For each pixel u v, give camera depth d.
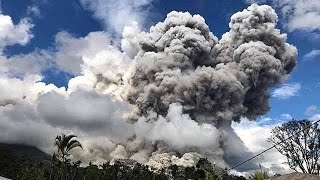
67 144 35.34
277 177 14.34
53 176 111.44
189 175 130.38
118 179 150.38
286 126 41.91
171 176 153.38
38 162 127.06
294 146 41.19
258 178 24.11
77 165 126.38
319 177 12.79
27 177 101.50
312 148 40.53
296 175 13.55
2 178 19.97
